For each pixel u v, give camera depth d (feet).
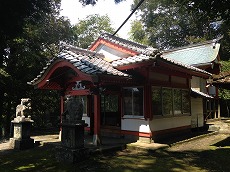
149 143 33.12
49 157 27.48
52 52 61.67
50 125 63.31
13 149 33.14
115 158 26.58
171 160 25.46
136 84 34.83
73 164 24.25
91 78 27.32
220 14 18.11
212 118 65.57
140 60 29.91
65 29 64.03
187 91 45.21
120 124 39.86
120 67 32.53
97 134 31.24
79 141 25.52
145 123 34.01
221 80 32.17
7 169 23.40
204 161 24.93
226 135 43.27
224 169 21.99
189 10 19.47
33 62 52.70
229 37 101.45
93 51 40.42
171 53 72.23
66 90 37.19
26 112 34.40
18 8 20.30
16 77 51.29
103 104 46.34
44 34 59.47
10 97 51.03
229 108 75.51
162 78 37.42
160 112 36.50
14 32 22.18
